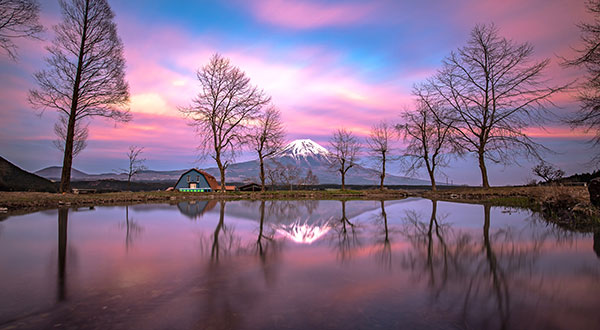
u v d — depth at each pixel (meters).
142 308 3.43
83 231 8.85
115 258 5.73
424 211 15.28
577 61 14.28
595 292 3.97
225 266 5.25
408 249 6.74
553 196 13.21
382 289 4.13
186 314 3.28
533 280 4.48
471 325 3.06
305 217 13.27
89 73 21.47
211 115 28.73
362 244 7.31
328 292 4.01
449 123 27.34
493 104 24.58
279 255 6.12
